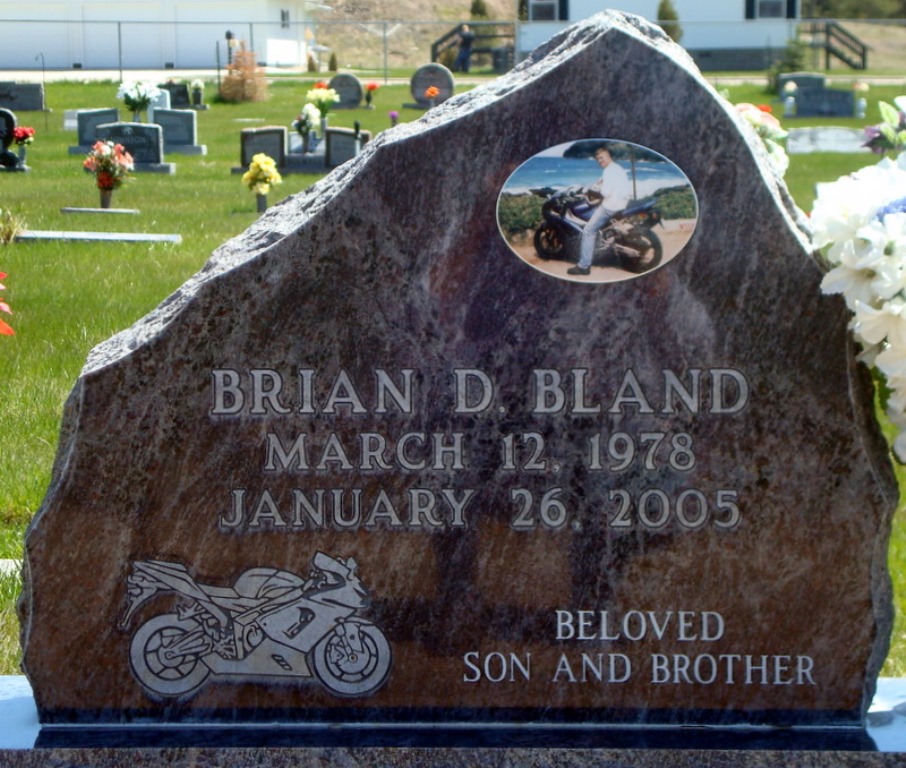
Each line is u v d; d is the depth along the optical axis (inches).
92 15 724.7
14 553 91.4
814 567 60.9
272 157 346.3
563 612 61.4
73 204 269.9
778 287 59.6
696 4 668.7
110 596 61.2
